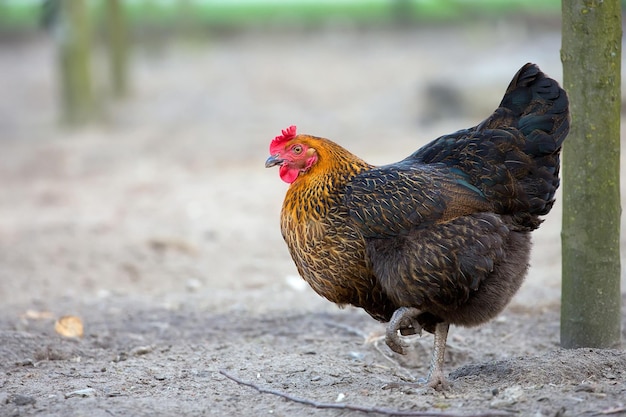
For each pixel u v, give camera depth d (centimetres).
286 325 911
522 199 633
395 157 1944
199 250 1334
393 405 584
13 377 696
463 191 616
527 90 645
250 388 652
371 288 633
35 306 1019
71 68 2491
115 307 1012
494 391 596
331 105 2773
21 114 2791
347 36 3962
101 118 2611
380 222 608
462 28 3712
